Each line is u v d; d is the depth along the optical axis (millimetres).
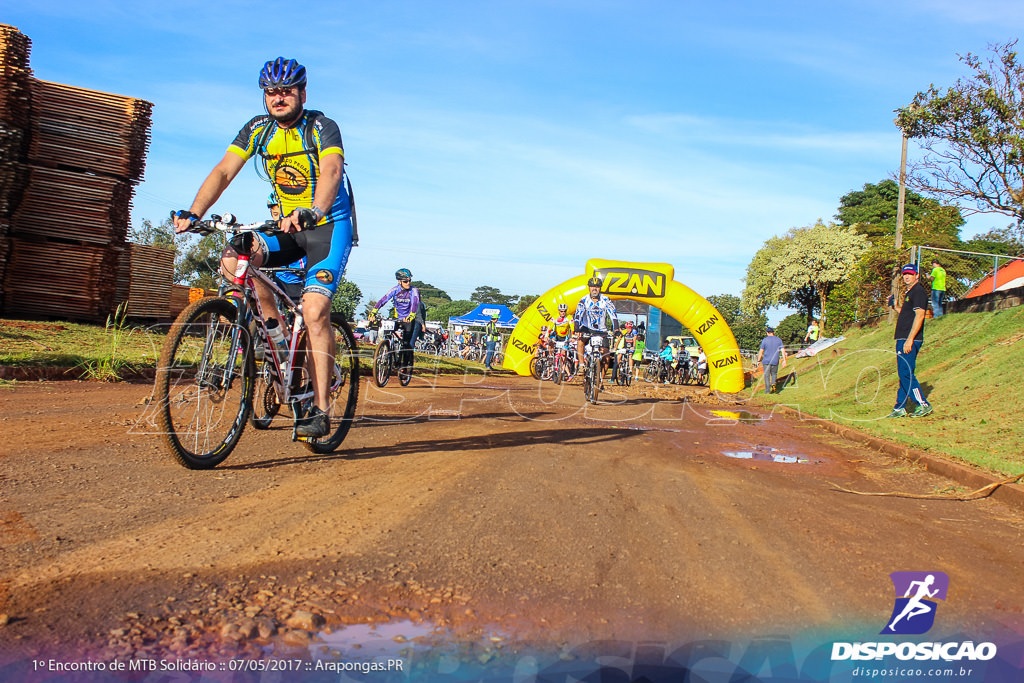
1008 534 3336
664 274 18000
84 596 1823
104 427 4449
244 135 3758
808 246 44281
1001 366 9023
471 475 3709
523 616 1927
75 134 11430
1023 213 13484
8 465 3197
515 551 2473
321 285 3775
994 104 13203
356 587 2035
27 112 10930
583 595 2111
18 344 8086
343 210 3859
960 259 26641
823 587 2344
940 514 3715
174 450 3254
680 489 3793
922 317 8102
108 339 9750
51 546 2164
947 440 6340
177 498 2840
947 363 10898
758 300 47844
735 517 3229
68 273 11492
